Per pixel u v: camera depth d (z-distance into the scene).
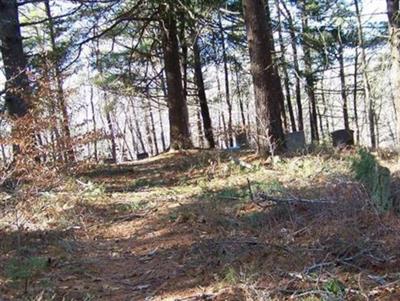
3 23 9.41
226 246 4.19
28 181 6.93
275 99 9.79
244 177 8.08
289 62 16.70
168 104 15.41
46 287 3.84
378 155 8.68
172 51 15.38
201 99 20.66
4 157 6.44
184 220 5.74
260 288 3.23
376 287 3.01
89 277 4.14
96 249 5.08
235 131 17.25
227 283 3.44
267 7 14.20
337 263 3.47
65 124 8.31
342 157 8.12
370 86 15.25
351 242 3.65
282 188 5.80
